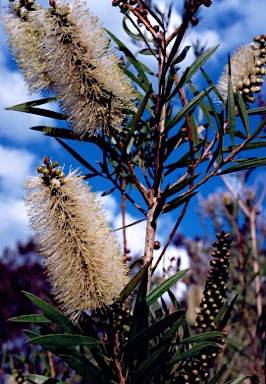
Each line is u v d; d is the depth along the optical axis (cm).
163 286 39
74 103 42
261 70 47
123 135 45
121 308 39
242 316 76
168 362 41
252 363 74
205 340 40
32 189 39
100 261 38
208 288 42
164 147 44
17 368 68
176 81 46
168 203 43
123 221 50
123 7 44
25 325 163
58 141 44
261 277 82
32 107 44
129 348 37
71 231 38
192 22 45
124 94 43
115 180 45
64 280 37
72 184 39
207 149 45
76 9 42
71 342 36
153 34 45
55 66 41
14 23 42
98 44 42
